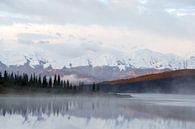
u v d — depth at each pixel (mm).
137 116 78938
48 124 60531
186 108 114375
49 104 124562
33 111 89000
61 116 76625
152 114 85188
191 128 57531
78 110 96688
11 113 81625
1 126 56438
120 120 69500
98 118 73125
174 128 57031
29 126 57250
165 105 137125
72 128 55906
